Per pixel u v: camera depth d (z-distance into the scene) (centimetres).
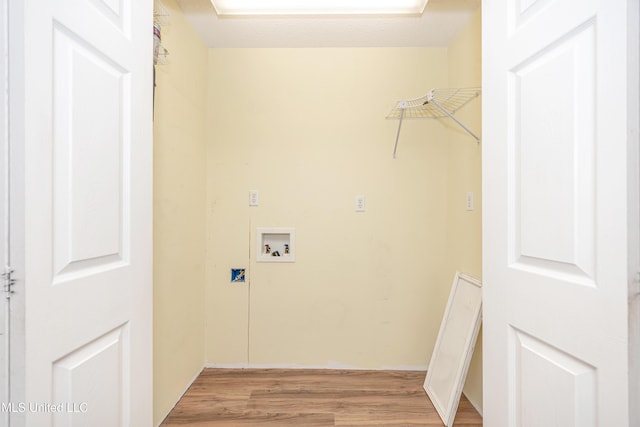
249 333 236
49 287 65
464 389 204
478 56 188
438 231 234
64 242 69
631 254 61
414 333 233
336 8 191
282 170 236
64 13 69
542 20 81
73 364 72
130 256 92
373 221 235
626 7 62
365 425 171
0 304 59
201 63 225
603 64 66
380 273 234
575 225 73
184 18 199
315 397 196
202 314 230
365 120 235
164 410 176
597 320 67
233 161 237
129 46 91
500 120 97
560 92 76
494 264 100
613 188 64
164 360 177
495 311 99
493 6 101
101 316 80
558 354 77
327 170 236
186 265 204
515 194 92
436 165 234
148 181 101
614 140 64
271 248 242
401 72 235
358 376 223
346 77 236
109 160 83
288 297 236
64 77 69
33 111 62
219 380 217
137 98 95
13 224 60
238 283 236
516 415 91
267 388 206
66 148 70
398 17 199
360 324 234
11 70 60
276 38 225
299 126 237
